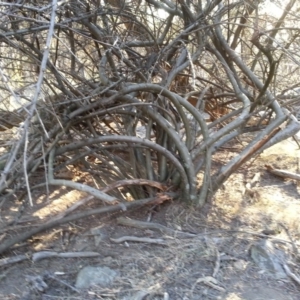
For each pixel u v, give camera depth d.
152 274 2.42
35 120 2.69
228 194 3.31
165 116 3.17
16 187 2.60
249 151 3.03
